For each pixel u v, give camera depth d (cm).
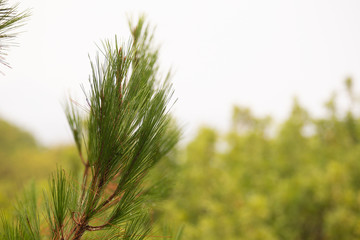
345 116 820
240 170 810
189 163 780
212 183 772
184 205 702
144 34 89
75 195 76
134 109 68
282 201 664
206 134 827
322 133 864
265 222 674
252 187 781
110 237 77
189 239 580
